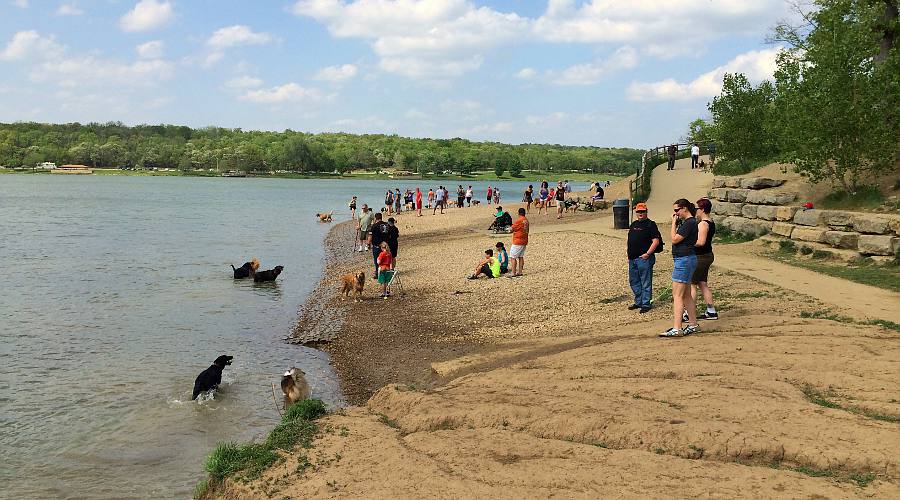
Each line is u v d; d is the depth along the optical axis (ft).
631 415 19.99
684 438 18.19
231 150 635.25
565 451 18.17
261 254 90.79
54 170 595.06
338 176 628.69
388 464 18.08
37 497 21.48
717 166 108.17
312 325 46.34
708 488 15.47
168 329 45.68
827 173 58.49
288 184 453.99
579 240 75.31
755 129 101.24
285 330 45.44
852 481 15.56
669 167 127.24
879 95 55.77
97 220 143.84
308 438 20.81
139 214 164.04
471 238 92.58
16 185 347.97
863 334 27.91
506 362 31.17
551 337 36.22
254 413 29.35
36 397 31.27
